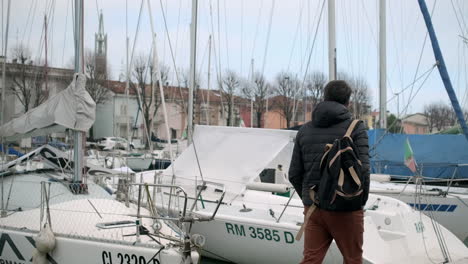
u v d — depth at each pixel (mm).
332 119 2967
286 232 5758
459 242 6211
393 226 6027
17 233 4969
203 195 7160
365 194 2844
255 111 29016
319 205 2916
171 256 4230
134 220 5141
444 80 6859
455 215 8102
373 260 5164
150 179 8188
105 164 10812
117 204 5594
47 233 4652
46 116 5691
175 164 7781
